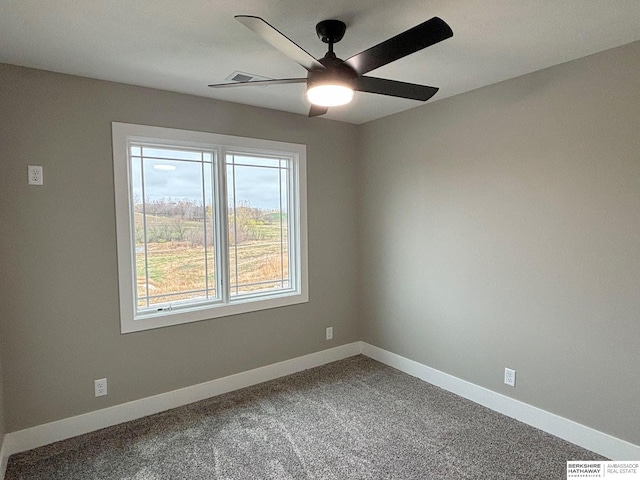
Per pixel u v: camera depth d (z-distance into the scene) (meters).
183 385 2.94
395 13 1.75
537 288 2.54
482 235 2.85
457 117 2.98
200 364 3.02
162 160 2.89
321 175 3.67
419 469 2.15
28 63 2.25
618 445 2.20
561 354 2.44
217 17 1.76
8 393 2.31
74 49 2.08
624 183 2.12
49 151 2.39
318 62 1.67
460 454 2.28
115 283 2.64
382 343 3.79
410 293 3.46
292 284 3.64
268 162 3.44
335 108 3.30
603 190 2.21
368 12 1.74
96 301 2.58
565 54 2.22
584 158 2.28
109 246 2.61
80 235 2.51
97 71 2.40
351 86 1.77
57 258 2.44
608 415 2.24
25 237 2.34
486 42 2.06
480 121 2.82
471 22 1.84
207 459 2.25
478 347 2.92
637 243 2.09
